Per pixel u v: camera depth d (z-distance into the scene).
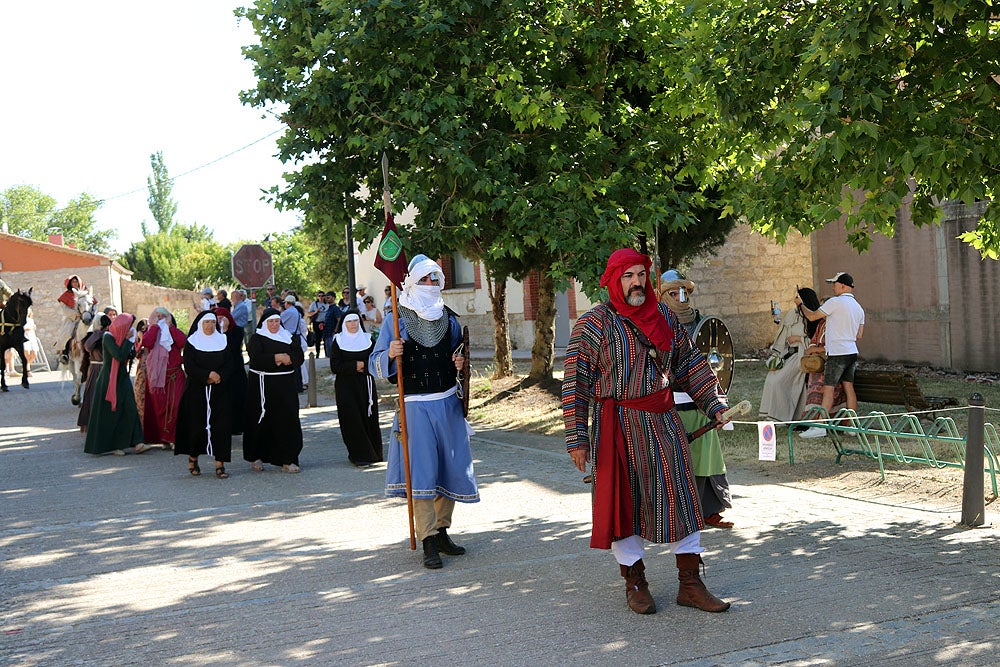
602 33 12.86
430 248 13.09
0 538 8.12
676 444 5.40
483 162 12.80
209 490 10.04
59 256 39.25
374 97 13.07
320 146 13.75
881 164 7.32
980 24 7.41
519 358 25.05
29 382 27.03
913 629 5.07
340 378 11.18
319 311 30.67
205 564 7.04
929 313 16.92
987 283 15.63
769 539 7.02
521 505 8.62
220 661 5.01
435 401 6.89
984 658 4.65
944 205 16.28
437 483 6.84
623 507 5.38
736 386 15.79
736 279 22.06
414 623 5.50
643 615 5.45
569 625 5.34
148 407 13.06
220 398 10.78
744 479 9.38
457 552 7.01
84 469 11.75
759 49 8.24
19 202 101.31
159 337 13.14
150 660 5.06
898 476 9.02
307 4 13.00
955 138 7.18
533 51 13.34
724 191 12.60
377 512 8.64
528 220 12.41
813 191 8.25
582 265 12.28
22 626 5.72
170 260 71.69
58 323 39.12
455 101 12.27
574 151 13.24
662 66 13.01
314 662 4.95
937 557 6.41
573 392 5.52
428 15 12.16
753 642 4.96
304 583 6.42
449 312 7.08
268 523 8.35
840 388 11.29
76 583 6.64
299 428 11.02
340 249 41.31
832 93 7.16
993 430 8.16
